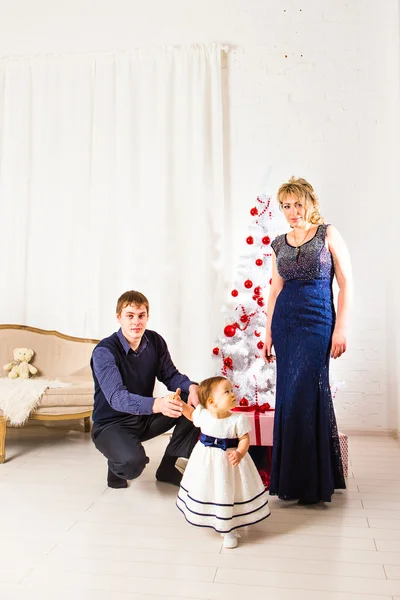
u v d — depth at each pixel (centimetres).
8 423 349
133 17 450
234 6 441
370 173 423
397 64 402
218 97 433
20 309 451
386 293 420
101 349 289
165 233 434
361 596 187
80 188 448
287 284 288
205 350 427
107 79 448
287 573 203
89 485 299
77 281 446
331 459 282
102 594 188
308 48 433
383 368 419
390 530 242
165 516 257
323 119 429
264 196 396
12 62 457
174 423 302
